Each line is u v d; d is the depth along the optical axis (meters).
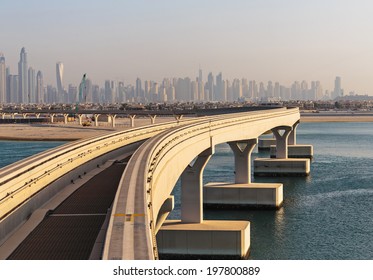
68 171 53.66
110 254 22.69
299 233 78.62
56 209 39.97
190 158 68.12
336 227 81.56
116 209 30.89
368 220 85.62
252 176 142.50
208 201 100.12
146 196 33.31
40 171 44.25
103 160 68.75
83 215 37.69
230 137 91.88
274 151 182.38
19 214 35.81
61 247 29.78
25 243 30.81
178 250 67.88
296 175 140.00
